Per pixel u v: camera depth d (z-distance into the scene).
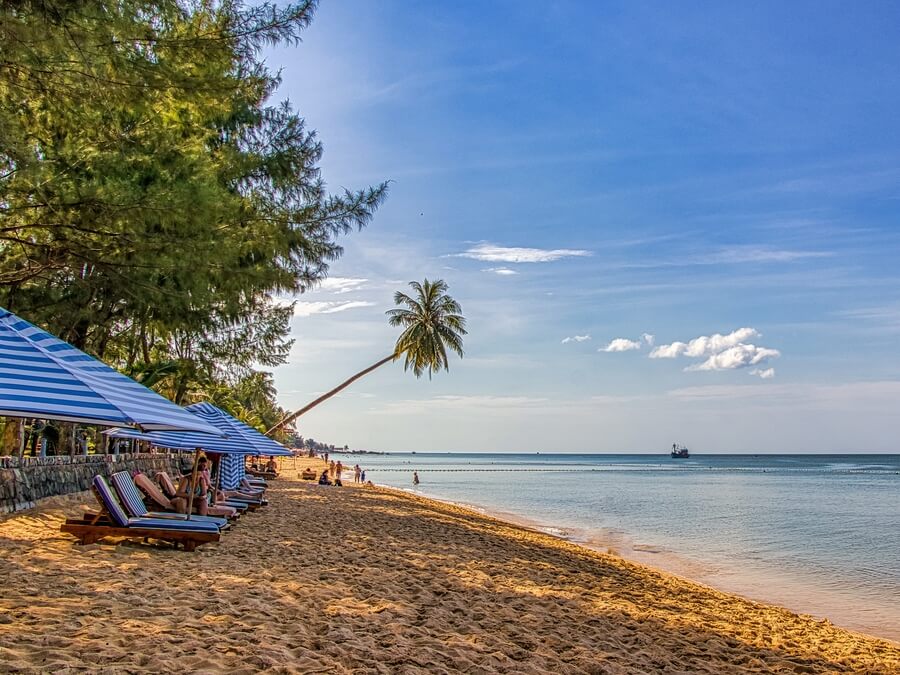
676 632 9.63
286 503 22.17
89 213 10.67
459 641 7.00
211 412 13.45
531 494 61.56
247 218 15.61
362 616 7.38
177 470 28.55
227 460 20.16
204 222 11.84
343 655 5.85
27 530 10.38
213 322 16.61
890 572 22.27
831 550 27.16
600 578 13.91
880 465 185.12
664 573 19.27
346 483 51.06
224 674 4.86
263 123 18.58
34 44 8.52
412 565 11.66
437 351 43.72
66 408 3.44
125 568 8.38
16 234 11.48
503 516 37.84
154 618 6.16
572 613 9.61
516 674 6.20
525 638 7.67
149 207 10.83
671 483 86.62
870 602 17.67
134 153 11.66
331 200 18.02
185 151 12.60
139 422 3.69
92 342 19.17
